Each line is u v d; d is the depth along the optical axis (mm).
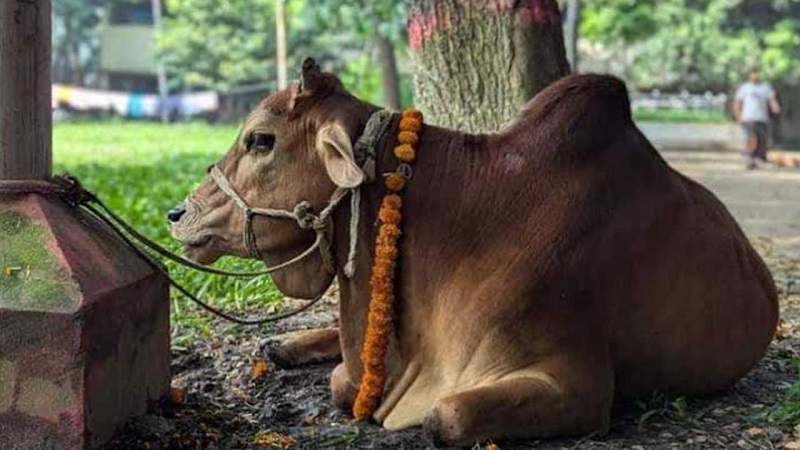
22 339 3535
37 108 3889
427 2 6816
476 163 4199
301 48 35594
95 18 53250
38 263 3623
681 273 4199
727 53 27203
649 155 4281
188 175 15336
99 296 3627
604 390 3988
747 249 4617
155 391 4156
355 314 4273
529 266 3986
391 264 4117
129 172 16516
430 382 4113
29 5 3840
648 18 24969
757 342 4559
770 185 17641
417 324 4160
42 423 3547
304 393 4711
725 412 4332
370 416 4238
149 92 52125
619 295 4074
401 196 4156
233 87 42000
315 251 4230
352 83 29625
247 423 4281
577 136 4145
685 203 4297
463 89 6746
